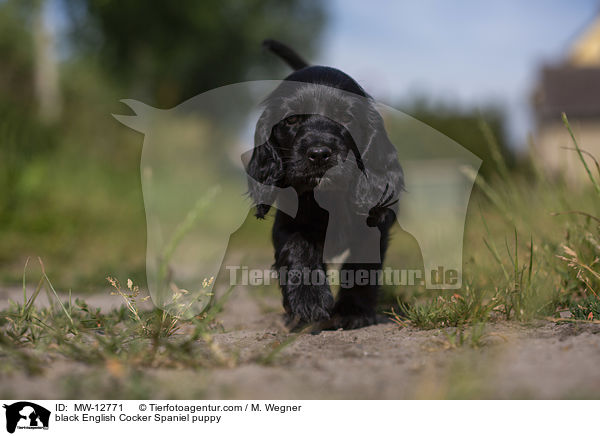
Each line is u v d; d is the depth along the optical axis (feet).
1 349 10.88
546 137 90.27
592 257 15.51
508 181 18.79
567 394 8.27
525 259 16.42
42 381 9.27
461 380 8.74
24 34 80.64
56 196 39.27
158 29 119.85
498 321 13.21
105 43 117.80
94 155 50.57
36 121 46.06
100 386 8.99
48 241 32.01
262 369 9.89
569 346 10.30
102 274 24.29
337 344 12.00
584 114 92.38
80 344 11.30
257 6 136.15
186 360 10.11
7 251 29.76
